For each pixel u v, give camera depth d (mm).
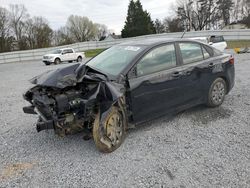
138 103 4305
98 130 3783
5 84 11414
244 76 9305
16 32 65188
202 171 3344
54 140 4484
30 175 3426
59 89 3783
